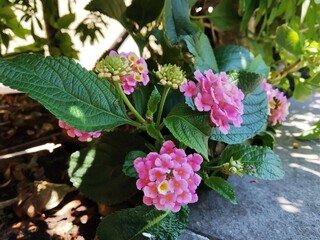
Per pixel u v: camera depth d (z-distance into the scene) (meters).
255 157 0.16
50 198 0.19
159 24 0.21
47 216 0.18
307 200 0.19
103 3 0.21
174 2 0.19
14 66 0.13
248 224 0.17
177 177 0.13
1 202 0.19
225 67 0.21
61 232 0.17
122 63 0.14
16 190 0.20
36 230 0.18
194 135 0.14
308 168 0.21
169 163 0.13
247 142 0.20
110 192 0.17
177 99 0.18
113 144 0.18
